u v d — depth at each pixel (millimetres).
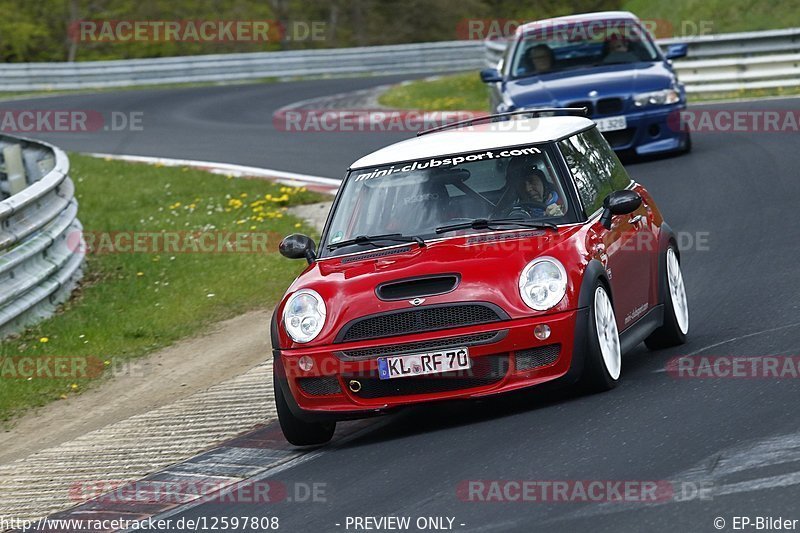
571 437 20516
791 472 17016
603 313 23656
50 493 23516
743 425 19719
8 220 37969
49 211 42000
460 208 24984
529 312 22438
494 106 57406
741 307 30516
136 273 44750
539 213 24609
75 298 42219
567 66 55469
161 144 79938
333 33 196500
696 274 35375
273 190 58406
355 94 105375
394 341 22562
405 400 22688
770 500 16031
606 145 29094
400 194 25656
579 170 25969
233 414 27328
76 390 32312
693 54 79938
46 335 37406
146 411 29328
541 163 25391
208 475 22906
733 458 18016
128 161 72750
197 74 130875
